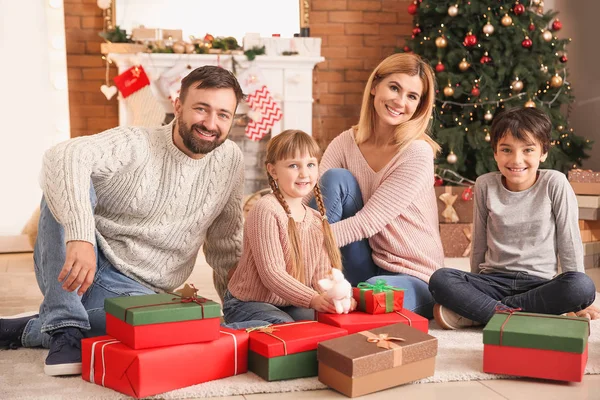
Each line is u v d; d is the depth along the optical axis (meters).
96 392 1.57
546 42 4.39
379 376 1.61
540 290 2.12
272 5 5.29
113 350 1.57
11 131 4.17
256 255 1.97
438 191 3.98
